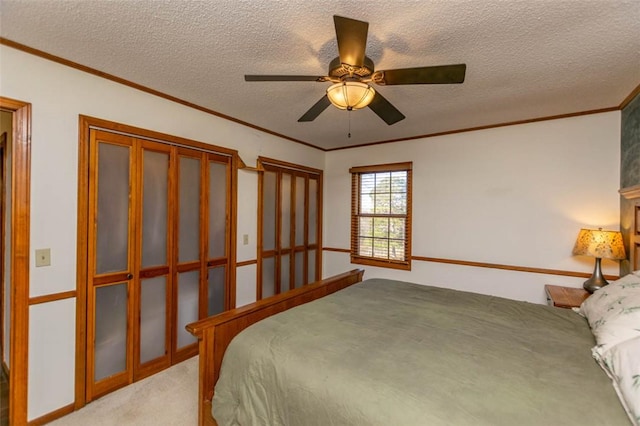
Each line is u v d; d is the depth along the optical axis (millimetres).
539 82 2191
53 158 1912
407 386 1127
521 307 2059
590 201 2742
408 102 2592
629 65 1929
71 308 1992
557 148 2895
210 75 2148
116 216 2227
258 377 1384
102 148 2146
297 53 1849
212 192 2947
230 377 1490
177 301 2643
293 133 3658
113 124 2182
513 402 1034
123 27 1597
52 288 1913
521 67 1970
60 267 1945
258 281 3453
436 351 1404
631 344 1171
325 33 1646
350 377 1195
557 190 2893
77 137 2010
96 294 2123
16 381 1788
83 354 2039
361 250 4262
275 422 1286
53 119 1907
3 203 2480
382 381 1159
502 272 3162
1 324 2500
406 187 3852
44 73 1865
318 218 4461
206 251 2883
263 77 1601
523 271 3051
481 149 3291
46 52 1843
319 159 4453
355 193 4285
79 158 2020
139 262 2355
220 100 2621
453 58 1865
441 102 2596
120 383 2238
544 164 2957
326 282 2541
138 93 2330
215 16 1501
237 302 3199
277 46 1772
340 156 4434
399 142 3877
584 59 1861
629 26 1527
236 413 1416
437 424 955
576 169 2809
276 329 1627
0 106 1715
